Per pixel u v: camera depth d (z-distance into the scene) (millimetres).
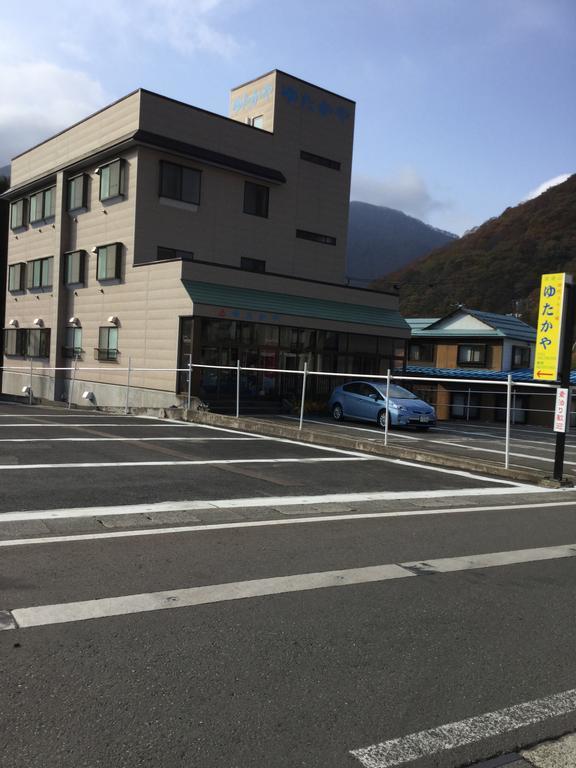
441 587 5051
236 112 30312
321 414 23922
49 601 4344
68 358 28719
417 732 3000
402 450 13297
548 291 11016
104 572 5016
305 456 12508
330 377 26078
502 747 2920
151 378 23281
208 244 26219
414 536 6707
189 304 21500
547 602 4805
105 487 8398
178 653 3660
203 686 3309
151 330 23375
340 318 25875
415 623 4289
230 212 26859
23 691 3166
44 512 6922
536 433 23125
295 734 2926
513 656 3861
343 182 31062
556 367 10945
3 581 4703
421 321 44125
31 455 10469
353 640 3967
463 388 35156
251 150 27359
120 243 24984
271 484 9359
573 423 31203
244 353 23156
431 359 40031
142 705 3098
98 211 26625
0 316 39281
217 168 26297
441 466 12430
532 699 3361
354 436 16766
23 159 32625
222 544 6027
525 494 9898
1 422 14938
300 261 29438
